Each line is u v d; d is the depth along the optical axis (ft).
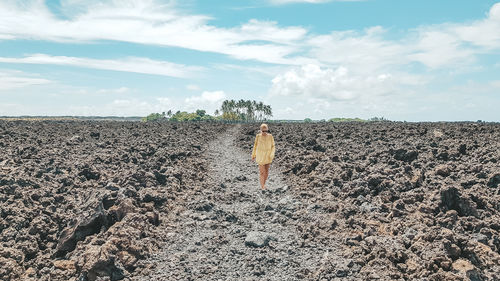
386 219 32.78
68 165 54.19
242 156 81.97
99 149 75.05
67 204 37.09
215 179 55.31
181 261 27.27
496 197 35.01
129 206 33.09
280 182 52.65
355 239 29.40
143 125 187.62
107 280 23.43
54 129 130.82
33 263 26.99
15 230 30.27
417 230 29.04
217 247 29.89
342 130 126.31
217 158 77.20
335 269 24.81
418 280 22.43
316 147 76.89
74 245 29.01
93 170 50.14
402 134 96.43
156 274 25.30
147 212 34.17
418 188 39.22
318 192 44.21
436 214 32.22
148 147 75.61
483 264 23.86
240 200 43.62
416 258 24.45
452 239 25.38
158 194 39.63
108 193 35.45
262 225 34.96
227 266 26.63
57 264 26.21
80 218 30.17
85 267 24.34
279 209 38.88
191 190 47.42
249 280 24.41
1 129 113.60
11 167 48.85
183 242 30.76
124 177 44.37
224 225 34.73
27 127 134.10
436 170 45.65
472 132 91.71
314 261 26.78
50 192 40.34
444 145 66.80
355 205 37.45
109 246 26.08
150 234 31.09
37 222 31.09
